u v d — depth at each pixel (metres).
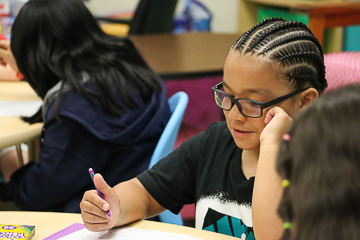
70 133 1.86
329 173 0.65
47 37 1.92
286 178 0.72
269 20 1.27
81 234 1.24
